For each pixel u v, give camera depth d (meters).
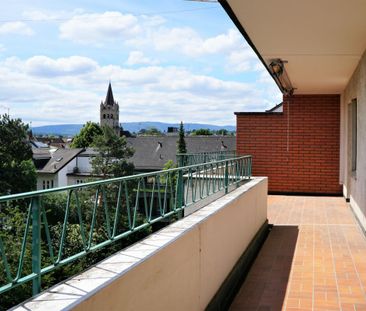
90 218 2.52
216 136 63.94
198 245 3.46
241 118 11.68
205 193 4.75
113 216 2.77
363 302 4.20
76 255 2.32
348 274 5.04
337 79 8.80
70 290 2.04
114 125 96.69
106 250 3.19
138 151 65.12
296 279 4.91
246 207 5.50
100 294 2.05
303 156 11.41
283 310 4.07
